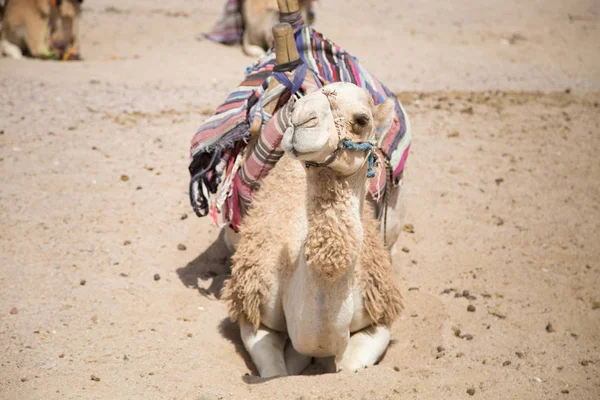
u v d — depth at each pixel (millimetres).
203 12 45906
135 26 41000
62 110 23969
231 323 13289
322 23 43031
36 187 18328
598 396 11312
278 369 11234
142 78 28938
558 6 50469
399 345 12992
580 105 28047
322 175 9211
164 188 18859
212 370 11375
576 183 20844
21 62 31000
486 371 11984
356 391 10438
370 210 12266
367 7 49562
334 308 10055
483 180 20750
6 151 20281
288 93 12828
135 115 24109
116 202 17906
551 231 17953
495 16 47344
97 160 20219
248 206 12805
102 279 14469
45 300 13469
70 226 16594
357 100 9172
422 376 11641
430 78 31281
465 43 39844
